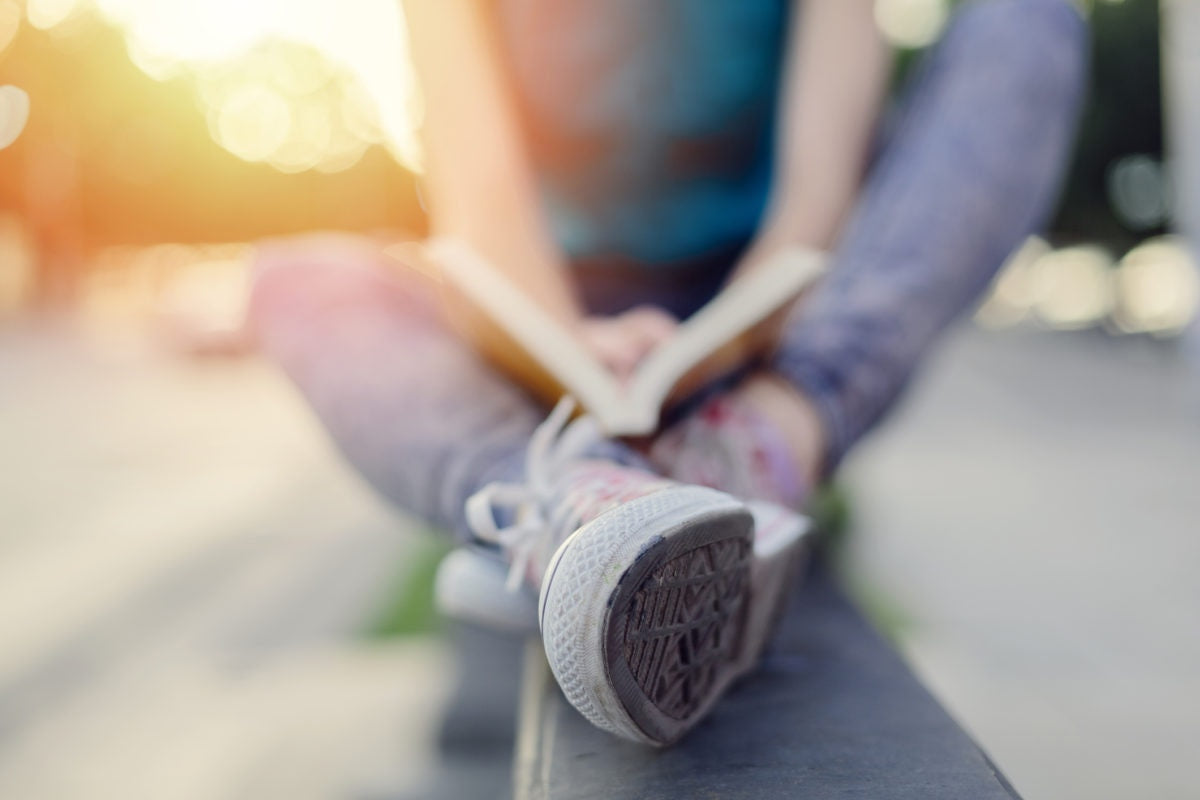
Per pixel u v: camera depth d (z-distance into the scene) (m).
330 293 0.96
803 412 0.91
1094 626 2.75
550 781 0.60
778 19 1.03
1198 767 1.91
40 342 17.17
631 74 1.02
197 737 2.21
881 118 1.21
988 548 3.65
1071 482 5.03
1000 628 2.73
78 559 3.80
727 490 0.83
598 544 0.53
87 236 27.81
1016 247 1.09
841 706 0.68
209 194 28.67
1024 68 1.08
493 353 0.85
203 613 3.10
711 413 0.87
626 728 0.57
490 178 0.86
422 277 1.07
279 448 6.39
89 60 22.69
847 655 0.80
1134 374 11.08
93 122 25.00
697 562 0.56
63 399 9.64
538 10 1.02
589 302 1.15
